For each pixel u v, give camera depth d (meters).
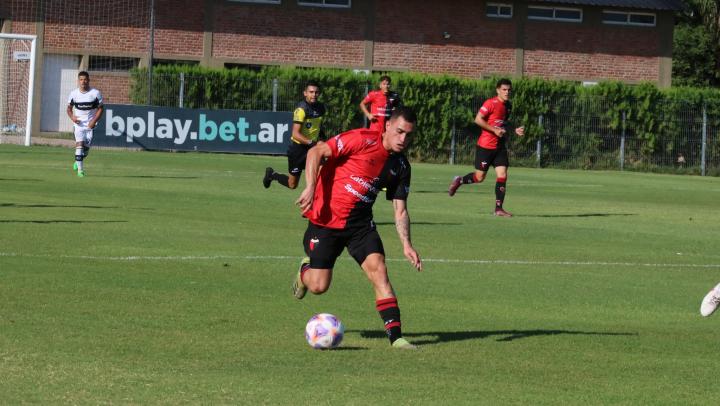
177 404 19.70
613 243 53.34
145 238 46.19
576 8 169.62
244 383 21.58
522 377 23.22
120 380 21.42
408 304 33.25
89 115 82.38
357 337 27.22
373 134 26.05
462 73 166.12
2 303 29.55
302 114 57.44
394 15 163.25
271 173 58.62
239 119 129.12
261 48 159.25
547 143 140.25
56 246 42.25
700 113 142.50
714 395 22.16
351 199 26.34
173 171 94.25
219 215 57.72
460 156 137.25
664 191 99.50
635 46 172.00
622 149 141.38
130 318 28.34
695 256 49.25
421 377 22.81
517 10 167.38
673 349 27.31
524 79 138.25
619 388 22.50
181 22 155.88
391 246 48.12
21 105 148.38
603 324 31.00
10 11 148.12
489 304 33.81
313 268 27.16
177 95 132.12
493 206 73.62
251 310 30.58
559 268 43.31
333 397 20.67
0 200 60.16
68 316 28.17
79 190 69.44
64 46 150.75
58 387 20.66
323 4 161.12
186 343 25.47
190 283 34.97
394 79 135.38
